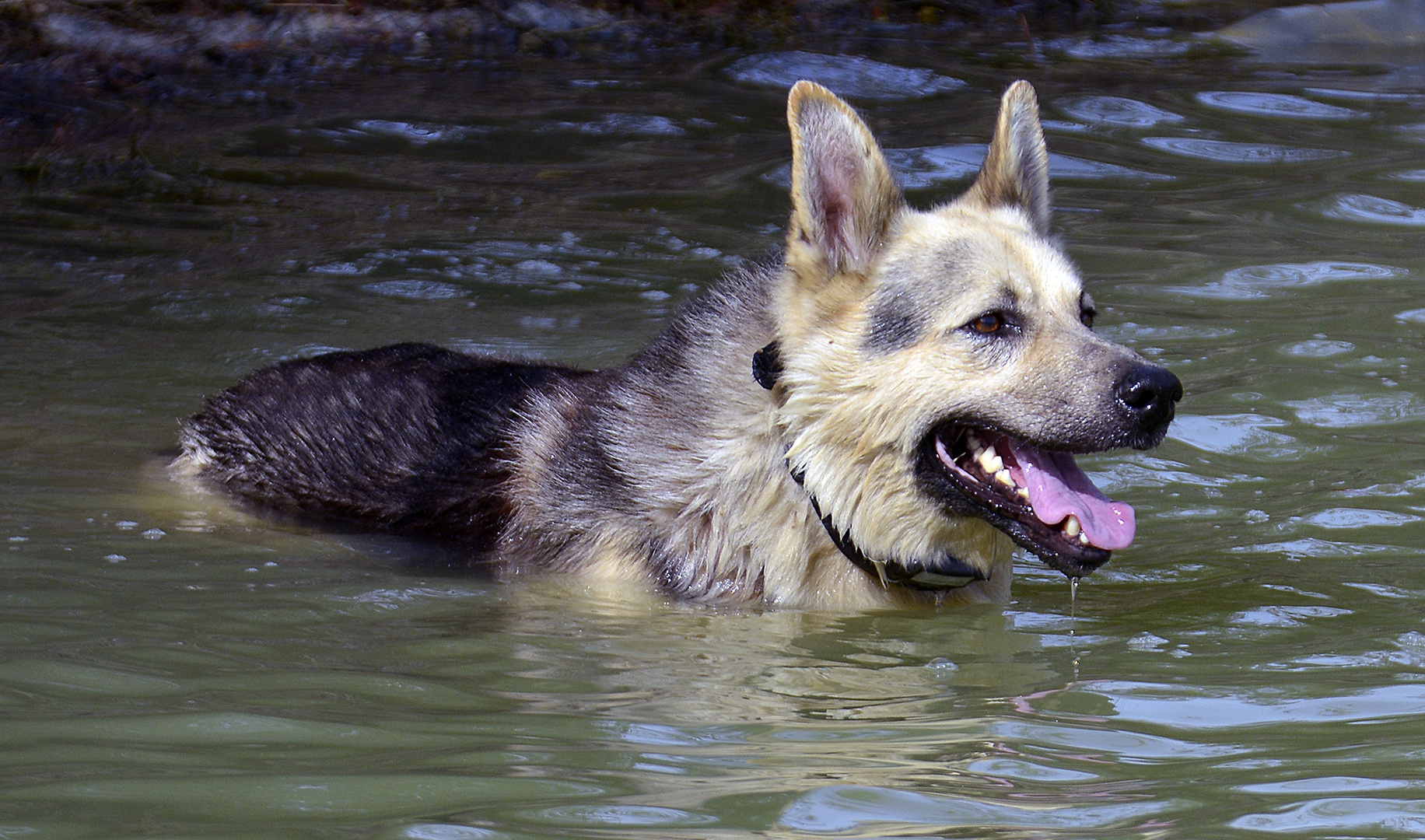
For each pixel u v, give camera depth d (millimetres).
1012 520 5520
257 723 4066
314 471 6957
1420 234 10883
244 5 18312
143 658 4652
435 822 3328
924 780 3699
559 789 3582
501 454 6562
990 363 5449
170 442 7488
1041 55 17906
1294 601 5512
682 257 10656
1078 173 12719
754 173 12852
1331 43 18984
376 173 12977
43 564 5730
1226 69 17078
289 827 3285
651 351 6430
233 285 10016
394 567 6098
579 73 16844
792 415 5711
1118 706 4402
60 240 11039
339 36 18172
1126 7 21062
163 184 12586
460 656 4926
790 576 5863
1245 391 7922
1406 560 5938
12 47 16797
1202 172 12734
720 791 3596
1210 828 3352
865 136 5582
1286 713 4297
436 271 10352
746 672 4840
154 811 3367
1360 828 3342
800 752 3941
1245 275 10000
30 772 3609
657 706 4406
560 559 6160
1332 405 7723
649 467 6055
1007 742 4047
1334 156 13148
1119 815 3432
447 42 18469
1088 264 10305
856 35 19172
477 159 13414
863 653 5113
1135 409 5285
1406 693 4453
